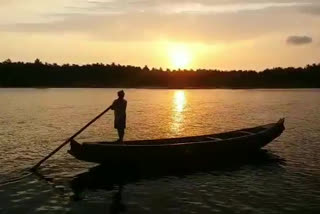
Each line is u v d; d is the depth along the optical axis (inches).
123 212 504.1
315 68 7485.2
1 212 497.4
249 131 888.9
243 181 641.6
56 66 7431.1
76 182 630.5
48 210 507.5
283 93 4690.0
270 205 527.2
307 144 962.1
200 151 741.9
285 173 690.8
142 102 2938.0
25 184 615.2
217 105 2534.5
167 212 503.5
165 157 711.7
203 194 575.2
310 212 502.9
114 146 674.2
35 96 3612.2
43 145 945.5
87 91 5251.0
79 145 659.4
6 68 7081.7
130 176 669.3
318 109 2123.5
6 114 1781.5
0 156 810.2
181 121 1530.5
